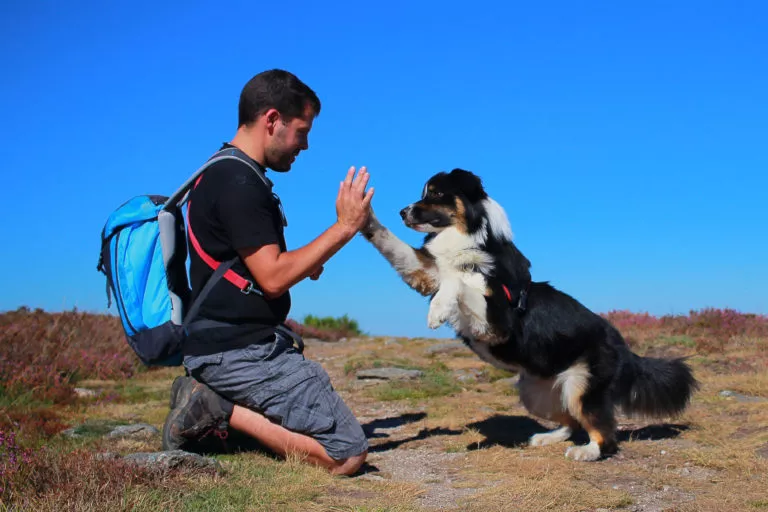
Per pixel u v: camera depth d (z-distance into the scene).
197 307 3.69
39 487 2.88
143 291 3.75
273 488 3.17
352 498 3.18
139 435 4.55
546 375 4.54
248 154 3.80
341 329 15.70
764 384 6.34
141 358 3.78
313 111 3.90
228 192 3.53
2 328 8.34
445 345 10.55
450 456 4.23
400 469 3.94
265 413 3.70
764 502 3.04
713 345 9.34
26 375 6.35
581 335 4.45
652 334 10.68
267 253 3.52
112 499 2.76
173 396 3.96
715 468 3.78
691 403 5.69
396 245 4.46
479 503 3.15
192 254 3.74
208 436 3.93
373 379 7.62
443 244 4.56
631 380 4.60
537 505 3.09
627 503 3.18
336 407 3.71
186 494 2.98
